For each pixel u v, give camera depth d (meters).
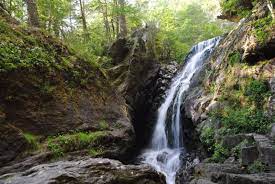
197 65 18.09
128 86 17.31
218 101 12.05
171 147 15.50
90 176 5.69
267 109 9.83
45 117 10.09
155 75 19.12
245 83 11.25
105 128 12.02
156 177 6.44
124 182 5.88
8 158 8.38
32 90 9.95
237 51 12.53
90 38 22.56
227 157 9.54
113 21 26.58
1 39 9.94
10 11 15.77
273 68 10.47
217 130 10.89
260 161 7.84
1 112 8.76
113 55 19.67
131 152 13.62
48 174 5.57
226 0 17.09
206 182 7.67
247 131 9.92
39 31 11.99
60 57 11.81
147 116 18.31
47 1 18.09
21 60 9.84
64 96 11.10
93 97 12.50
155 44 22.05
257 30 11.52
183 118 14.41
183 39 30.98
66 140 10.00
